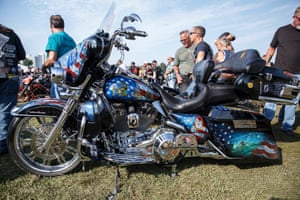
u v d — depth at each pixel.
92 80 2.17
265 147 2.51
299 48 3.73
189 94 2.52
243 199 2.05
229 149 2.41
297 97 2.47
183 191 2.14
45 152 2.26
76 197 1.98
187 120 2.30
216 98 2.40
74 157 2.34
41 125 2.27
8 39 2.71
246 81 2.31
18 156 2.18
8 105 2.74
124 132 2.22
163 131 2.20
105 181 2.25
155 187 2.19
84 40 2.04
